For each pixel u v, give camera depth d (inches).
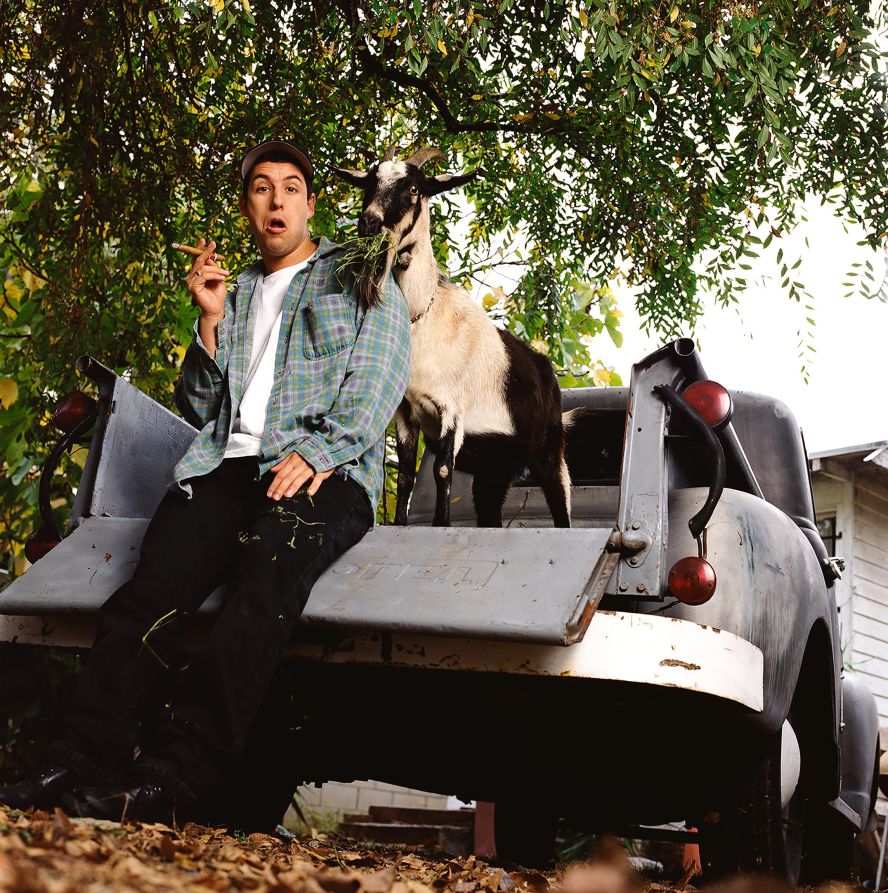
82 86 197.8
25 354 228.8
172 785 89.6
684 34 156.8
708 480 121.8
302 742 121.9
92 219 207.5
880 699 490.3
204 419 120.8
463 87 213.8
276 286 123.1
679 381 109.3
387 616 96.4
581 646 95.3
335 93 208.8
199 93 216.1
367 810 430.6
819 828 161.3
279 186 124.3
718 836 114.0
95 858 62.3
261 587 97.4
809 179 212.4
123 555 114.7
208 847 80.0
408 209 151.6
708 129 211.6
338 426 107.8
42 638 117.2
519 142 230.5
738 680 97.8
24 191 243.4
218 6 152.5
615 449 183.8
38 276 218.7
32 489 248.1
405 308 121.7
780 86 160.4
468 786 127.3
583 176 230.2
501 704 111.1
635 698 105.1
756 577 105.7
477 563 100.1
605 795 124.0
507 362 159.5
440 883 88.7
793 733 136.1
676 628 96.0
